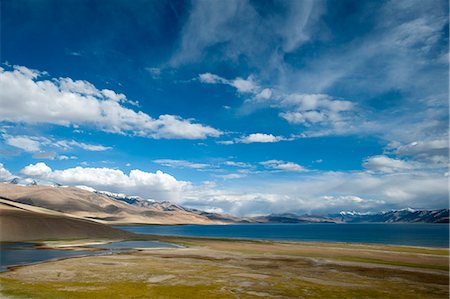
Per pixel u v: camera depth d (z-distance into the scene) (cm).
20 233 10512
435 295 3778
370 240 19738
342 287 4094
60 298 3278
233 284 4131
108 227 14200
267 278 4559
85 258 6334
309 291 3853
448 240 19712
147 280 4266
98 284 3953
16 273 4569
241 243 11769
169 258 6594
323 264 6053
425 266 6025
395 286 4203
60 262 5719
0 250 7806
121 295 3481
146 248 8925
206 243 11281
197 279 4403
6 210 12612
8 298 3212
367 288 4069
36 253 7238
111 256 6756
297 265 5891
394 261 6706
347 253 8250
